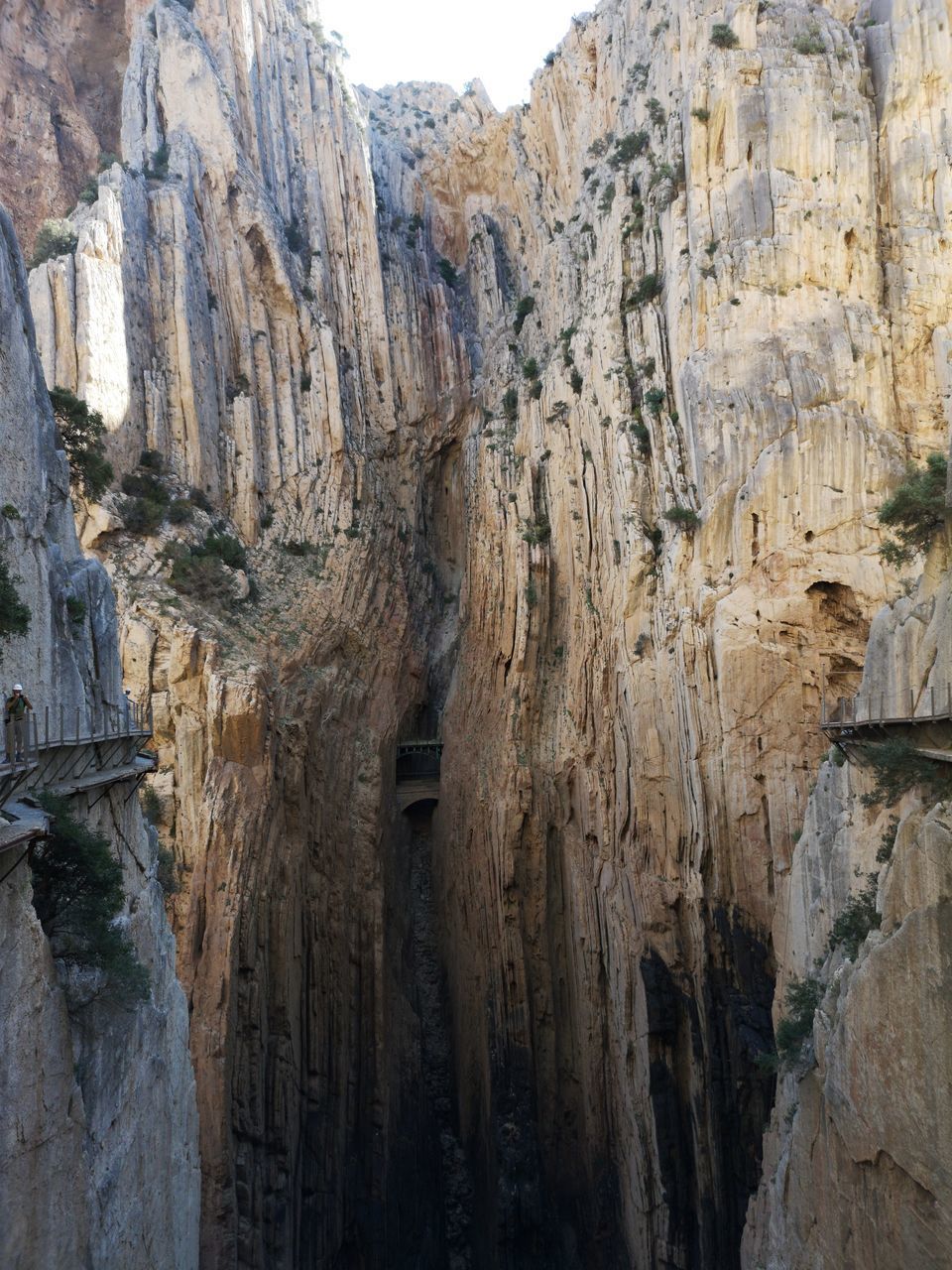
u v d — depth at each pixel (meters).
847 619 35.94
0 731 16.95
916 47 41.38
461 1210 48.50
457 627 61.84
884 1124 18.44
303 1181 42.25
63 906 17.38
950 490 22.97
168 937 26.50
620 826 42.56
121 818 22.52
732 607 36.59
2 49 61.91
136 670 41.59
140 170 55.06
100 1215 16.58
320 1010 45.38
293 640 49.56
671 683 39.28
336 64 69.56
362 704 54.16
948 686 20.06
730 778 35.94
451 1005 52.75
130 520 45.50
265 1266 37.94
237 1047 38.84
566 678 48.44
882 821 22.69
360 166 66.75
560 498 50.06
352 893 49.25
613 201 49.72
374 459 61.41
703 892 37.03
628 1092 40.31
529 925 46.84
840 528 36.00
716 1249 35.44
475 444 61.09
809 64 41.59
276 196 62.28
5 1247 12.98
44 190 61.53
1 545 18.25
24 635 18.20
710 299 40.06
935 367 38.38
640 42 53.88
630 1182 40.12
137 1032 19.69
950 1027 16.47
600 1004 43.88
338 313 63.44
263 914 41.25
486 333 68.75
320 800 48.22
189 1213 25.42
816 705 35.31
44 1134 14.30
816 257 39.44
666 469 41.34
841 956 23.14
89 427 31.70
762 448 37.50
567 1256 43.41
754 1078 35.03
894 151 41.00
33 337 22.50
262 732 42.03
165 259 52.22
